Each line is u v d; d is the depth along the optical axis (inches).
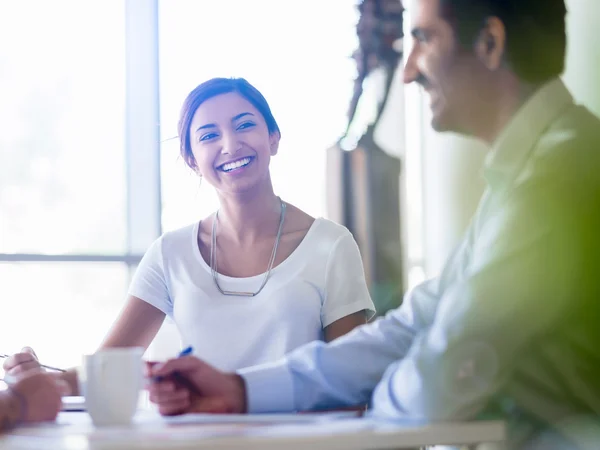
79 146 152.1
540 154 46.6
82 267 149.9
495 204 50.0
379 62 139.3
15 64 148.3
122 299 152.2
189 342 77.0
